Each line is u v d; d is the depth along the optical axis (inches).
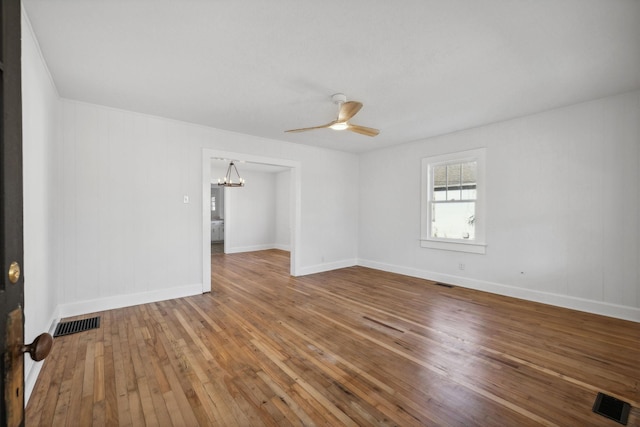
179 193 159.2
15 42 30.6
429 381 81.2
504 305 144.5
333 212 233.9
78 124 131.0
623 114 125.6
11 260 29.6
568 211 140.5
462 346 101.7
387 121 160.7
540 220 149.0
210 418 66.9
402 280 196.2
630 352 97.1
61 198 127.0
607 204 130.1
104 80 110.7
